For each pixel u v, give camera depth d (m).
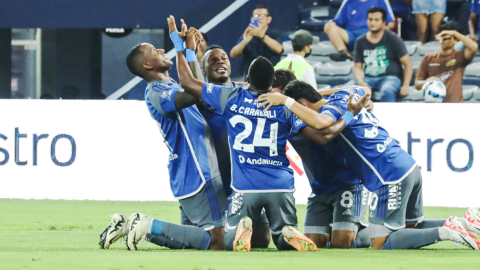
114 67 35.84
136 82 35.94
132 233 15.27
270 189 15.45
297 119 15.52
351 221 17.16
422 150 28.19
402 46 33.50
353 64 34.31
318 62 34.75
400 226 16.14
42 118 30.41
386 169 16.12
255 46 34.78
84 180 30.31
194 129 16.58
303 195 29.00
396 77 33.75
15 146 30.62
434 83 33.34
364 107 16.97
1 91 36.38
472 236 15.23
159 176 29.95
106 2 34.91
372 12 33.31
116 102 30.06
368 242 17.67
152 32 35.38
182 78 15.91
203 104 16.95
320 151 16.97
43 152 30.44
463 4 33.31
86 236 19.30
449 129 27.94
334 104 15.77
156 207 27.84
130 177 30.06
